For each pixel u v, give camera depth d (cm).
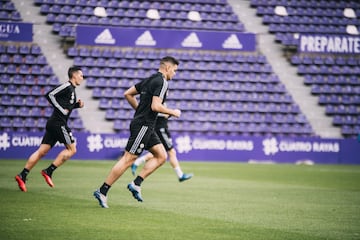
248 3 5622
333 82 5216
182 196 2092
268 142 4625
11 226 1323
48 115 4609
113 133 4441
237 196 2136
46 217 1468
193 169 3634
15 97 4631
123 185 2439
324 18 5628
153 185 2519
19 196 1905
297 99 5109
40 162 3838
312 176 3225
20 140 4225
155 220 1477
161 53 5078
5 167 3278
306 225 1475
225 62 5153
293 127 4925
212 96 4947
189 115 4834
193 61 5078
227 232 1327
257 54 5306
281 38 5416
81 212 1575
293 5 5656
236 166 4009
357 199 2111
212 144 4562
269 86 5084
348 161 4716
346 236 1330
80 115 4688
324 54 5328
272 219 1566
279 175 3256
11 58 4800
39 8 5169
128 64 4972
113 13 5275
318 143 4684
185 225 1412
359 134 4725
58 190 2139
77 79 2084
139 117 1650
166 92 1658
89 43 4850
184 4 5469
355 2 5772
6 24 4719
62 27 5019
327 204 1945
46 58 4919
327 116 5075
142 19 5312
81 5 5256
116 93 4806
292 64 5284
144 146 1655
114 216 1522
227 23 5422
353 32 5159
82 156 4325
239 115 4912
